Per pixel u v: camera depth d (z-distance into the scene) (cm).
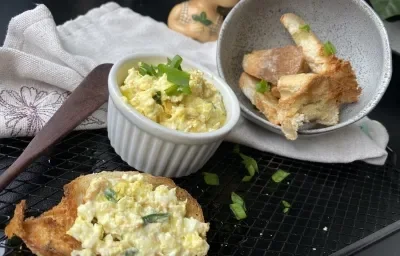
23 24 33
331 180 35
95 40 37
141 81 28
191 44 41
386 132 39
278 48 35
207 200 30
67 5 41
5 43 33
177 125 27
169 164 29
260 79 35
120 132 28
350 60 37
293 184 33
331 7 37
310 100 33
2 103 29
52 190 27
